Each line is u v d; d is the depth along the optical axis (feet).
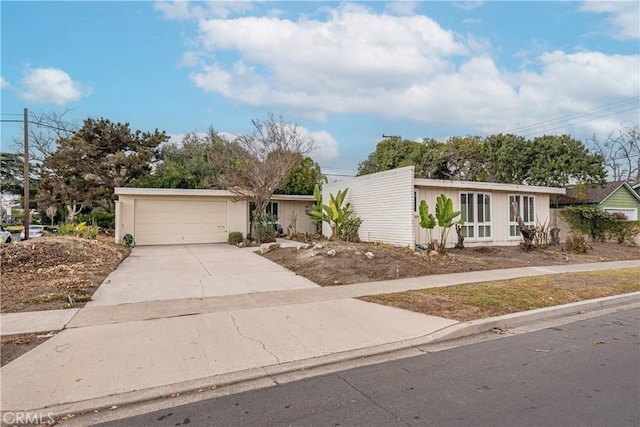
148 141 92.84
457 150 97.96
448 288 26.66
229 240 61.00
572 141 84.89
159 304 22.47
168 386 12.59
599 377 13.48
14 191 136.77
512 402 11.57
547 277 31.42
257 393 12.37
